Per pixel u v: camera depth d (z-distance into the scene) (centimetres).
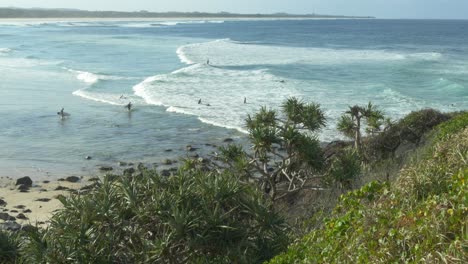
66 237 828
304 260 696
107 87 4397
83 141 2758
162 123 3142
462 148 1003
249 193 1005
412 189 758
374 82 4478
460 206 571
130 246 859
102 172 2255
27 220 1662
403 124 1919
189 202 857
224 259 812
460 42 11075
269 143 1308
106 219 850
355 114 1806
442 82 4400
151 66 5900
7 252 934
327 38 12400
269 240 889
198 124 3089
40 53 7300
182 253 828
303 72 5191
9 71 5275
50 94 4062
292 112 1470
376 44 10144
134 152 2567
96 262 804
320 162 1298
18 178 2120
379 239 597
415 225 586
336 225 751
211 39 11512
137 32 14412
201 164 1476
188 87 4259
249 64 5919
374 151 1827
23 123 3120
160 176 934
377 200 812
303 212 1317
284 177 1585
